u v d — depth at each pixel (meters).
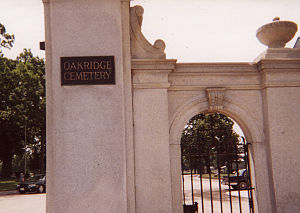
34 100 25.92
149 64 5.46
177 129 5.57
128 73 5.31
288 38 5.98
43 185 18.12
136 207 5.12
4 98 25.98
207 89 5.64
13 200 14.40
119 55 5.14
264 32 5.91
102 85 5.04
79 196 4.74
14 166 69.75
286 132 5.55
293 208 5.34
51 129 4.97
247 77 5.84
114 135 4.93
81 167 4.80
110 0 5.27
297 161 5.49
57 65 5.03
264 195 5.50
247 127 5.79
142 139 5.31
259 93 5.84
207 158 5.72
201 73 5.71
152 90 5.46
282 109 5.61
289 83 5.65
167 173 5.25
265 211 5.46
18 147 34.22
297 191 5.40
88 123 4.91
